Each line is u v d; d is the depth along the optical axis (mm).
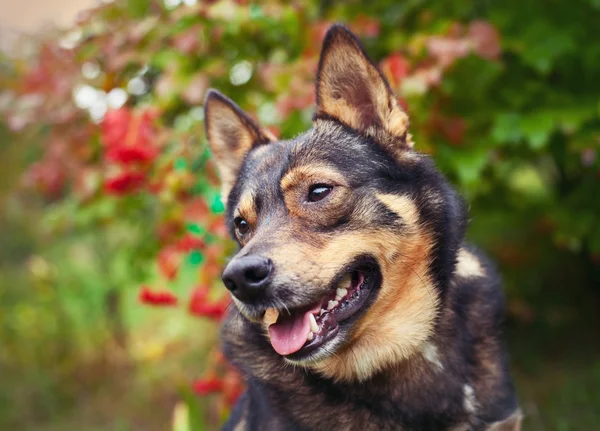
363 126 845
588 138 1171
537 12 1226
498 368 834
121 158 1077
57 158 1264
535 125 1139
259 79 1191
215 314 1064
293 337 780
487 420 811
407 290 814
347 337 795
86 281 1662
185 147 1096
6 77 1366
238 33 1146
